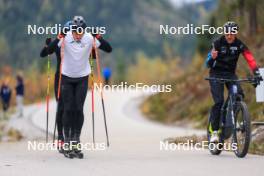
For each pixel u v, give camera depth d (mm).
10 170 24078
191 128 75125
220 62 29734
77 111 29359
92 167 24938
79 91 29609
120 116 89188
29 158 28734
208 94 86000
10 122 77562
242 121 28172
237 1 77375
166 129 68500
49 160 27828
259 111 49375
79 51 29453
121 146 36719
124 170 23875
